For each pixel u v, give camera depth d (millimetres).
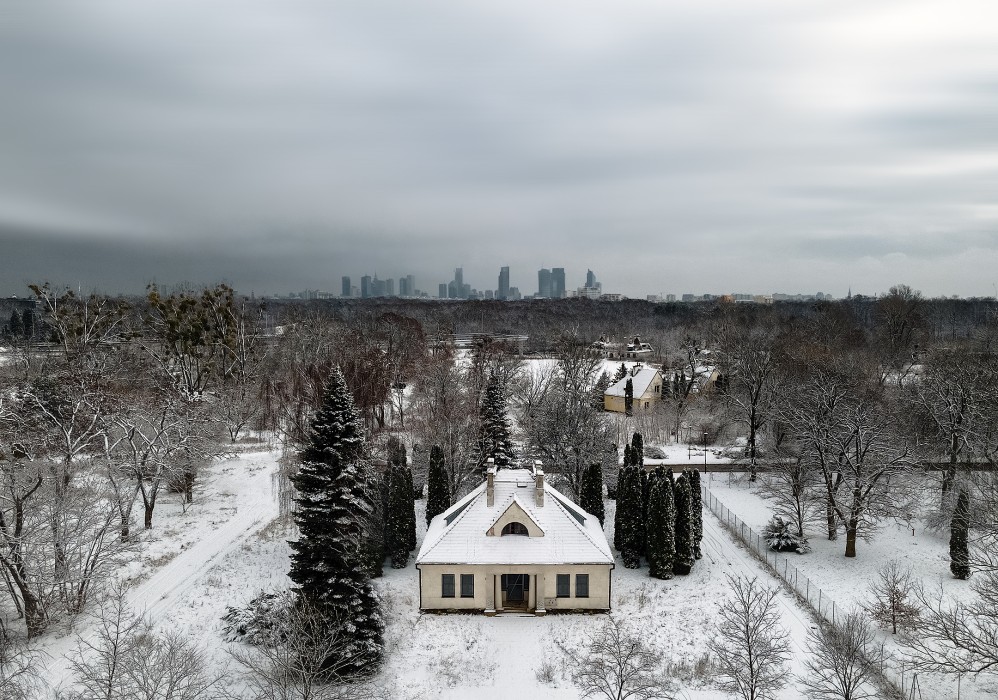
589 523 50500
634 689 34250
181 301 83375
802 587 48812
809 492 60625
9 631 40562
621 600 47562
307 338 117438
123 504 59906
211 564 52125
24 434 54688
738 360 99750
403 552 53125
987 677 37000
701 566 53688
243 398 93500
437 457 58750
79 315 80188
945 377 80812
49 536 42688
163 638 40562
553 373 108688
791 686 36125
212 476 75562
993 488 51438
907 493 60656
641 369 123250
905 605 42656
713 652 39750
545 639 42219
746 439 100312
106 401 63375
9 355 94062
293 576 40094
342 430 40688
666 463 87438
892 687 35344
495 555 45375
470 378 102188
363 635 37969
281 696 30875
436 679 37875
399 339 133375
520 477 52344
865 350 136625
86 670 34094
